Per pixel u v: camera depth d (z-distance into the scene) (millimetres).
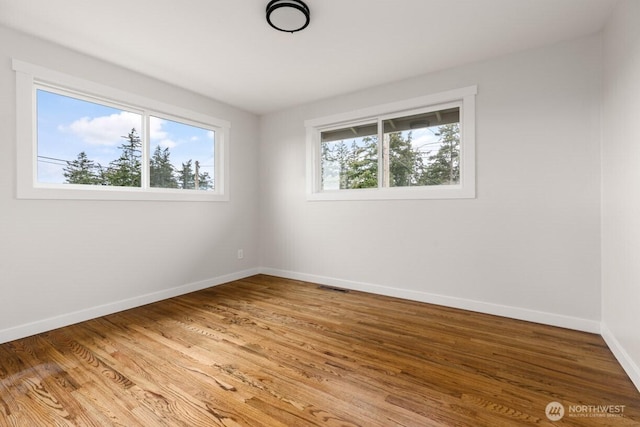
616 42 1952
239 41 2430
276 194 4219
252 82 3232
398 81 3203
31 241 2309
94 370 1773
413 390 1583
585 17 2113
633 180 1673
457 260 2891
